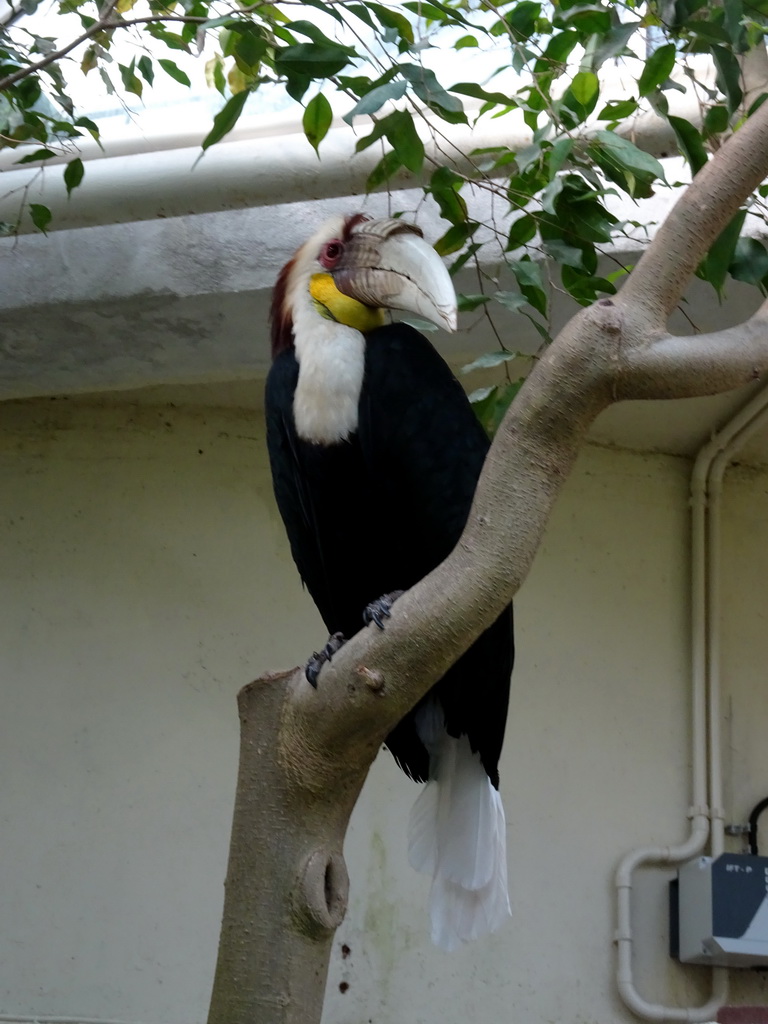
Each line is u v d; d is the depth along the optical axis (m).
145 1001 6.16
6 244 6.33
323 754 3.28
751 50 4.37
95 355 6.59
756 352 3.13
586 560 7.38
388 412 4.20
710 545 7.41
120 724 6.72
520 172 4.39
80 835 6.48
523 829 6.70
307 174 5.67
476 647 3.99
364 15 4.09
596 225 4.32
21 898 6.34
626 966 6.37
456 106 3.90
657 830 6.82
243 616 7.03
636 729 7.03
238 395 7.36
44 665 6.84
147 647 6.91
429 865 4.20
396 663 3.14
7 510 7.17
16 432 7.36
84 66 5.39
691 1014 6.27
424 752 4.51
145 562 7.11
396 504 4.25
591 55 4.07
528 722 6.94
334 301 4.38
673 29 3.91
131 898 6.36
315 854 3.30
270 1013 3.17
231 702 6.83
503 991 6.33
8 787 6.55
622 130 5.42
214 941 6.29
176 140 5.93
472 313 6.08
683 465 7.67
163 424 7.45
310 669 3.32
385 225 4.38
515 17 4.42
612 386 3.07
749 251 4.16
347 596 4.70
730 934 6.09
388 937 6.37
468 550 3.11
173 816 6.54
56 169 5.96
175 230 6.20
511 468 3.11
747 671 7.29
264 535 7.24
